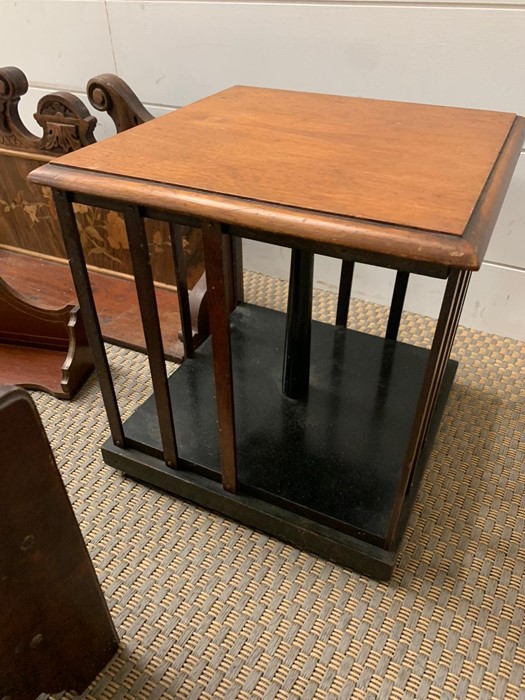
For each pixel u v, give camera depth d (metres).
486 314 1.23
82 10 1.19
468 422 1.01
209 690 0.66
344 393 0.97
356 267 1.31
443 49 0.97
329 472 0.83
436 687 0.66
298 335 0.88
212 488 0.83
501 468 0.93
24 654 0.53
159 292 1.31
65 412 1.03
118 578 0.77
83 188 0.59
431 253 0.47
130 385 1.08
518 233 1.10
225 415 0.73
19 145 1.22
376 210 0.51
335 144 0.66
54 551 0.51
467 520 0.85
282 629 0.72
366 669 0.68
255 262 1.43
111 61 1.24
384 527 0.75
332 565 0.79
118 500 0.88
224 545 0.82
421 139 0.67
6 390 0.40
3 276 1.36
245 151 0.64
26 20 1.26
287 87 1.12
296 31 1.05
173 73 1.20
